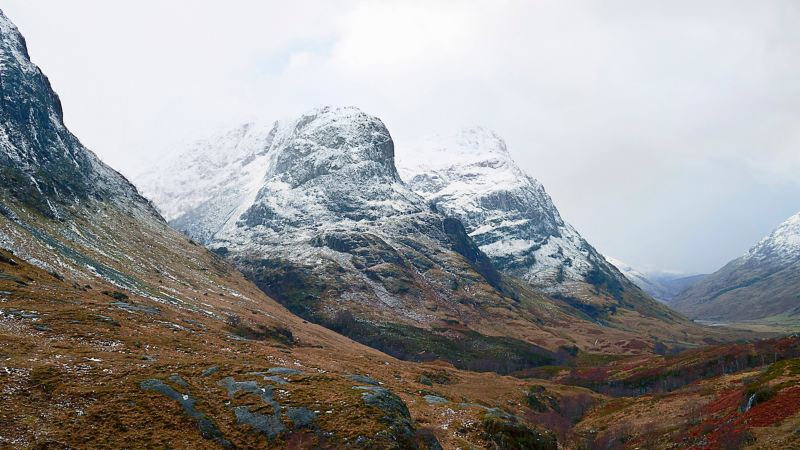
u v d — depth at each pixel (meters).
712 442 94.25
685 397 154.88
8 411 54.62
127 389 63.94
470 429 80.06
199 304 191.50
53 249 166.75
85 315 97.31
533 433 83.25
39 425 54.12
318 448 58.94
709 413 119.19
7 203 183.88
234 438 59.84
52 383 62.06
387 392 72.62
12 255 131.75
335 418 63.22
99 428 56.25
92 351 78.06
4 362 65.00
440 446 67.44
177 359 84.00
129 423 58.16
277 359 111.81
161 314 129.75
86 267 167.25
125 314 110.81
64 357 71.69
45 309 95.12
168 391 65.31
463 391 160.25
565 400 182.75
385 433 61.47
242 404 65.31
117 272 182.62
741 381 153.12
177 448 55.97
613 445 118.88
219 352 101.75
